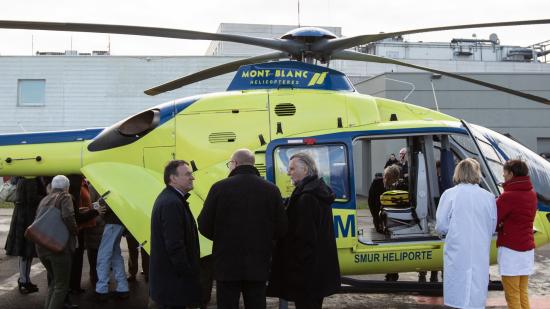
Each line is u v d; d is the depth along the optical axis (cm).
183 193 406
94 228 706
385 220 643
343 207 559
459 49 4531
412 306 641
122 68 2473
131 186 581
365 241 563
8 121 2447
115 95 2472
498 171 586
